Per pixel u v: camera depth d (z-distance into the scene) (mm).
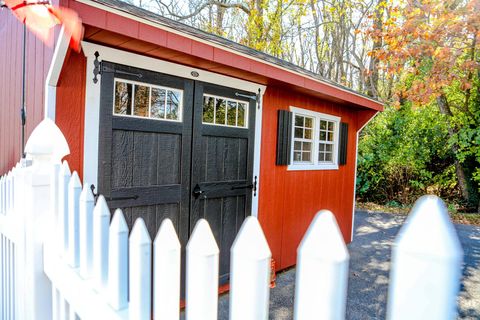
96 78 2389
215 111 3273
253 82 3613
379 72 11844
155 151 2781
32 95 2797
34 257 1393
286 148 4156
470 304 3256
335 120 5148
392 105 8266
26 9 2328
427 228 506
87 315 1062
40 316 1409
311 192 4730
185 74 2941
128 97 2600
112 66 2463
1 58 4375
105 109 2451
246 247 644
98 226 1053
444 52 6562
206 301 720
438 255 487
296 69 3584
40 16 2229
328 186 5113
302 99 4383
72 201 1213
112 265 966
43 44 2492
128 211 2627
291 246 4418
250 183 3680
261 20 10477
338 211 5414
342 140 5332
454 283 479
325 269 560
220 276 3377
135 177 2652
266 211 3938
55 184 1364
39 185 1389
